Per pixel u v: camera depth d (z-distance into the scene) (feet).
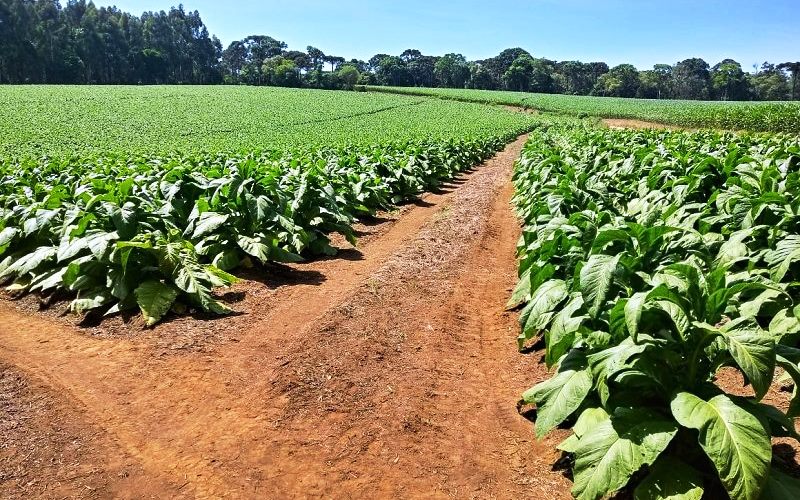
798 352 10.11
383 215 41.98
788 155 32.37
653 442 9.26
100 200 22.61
